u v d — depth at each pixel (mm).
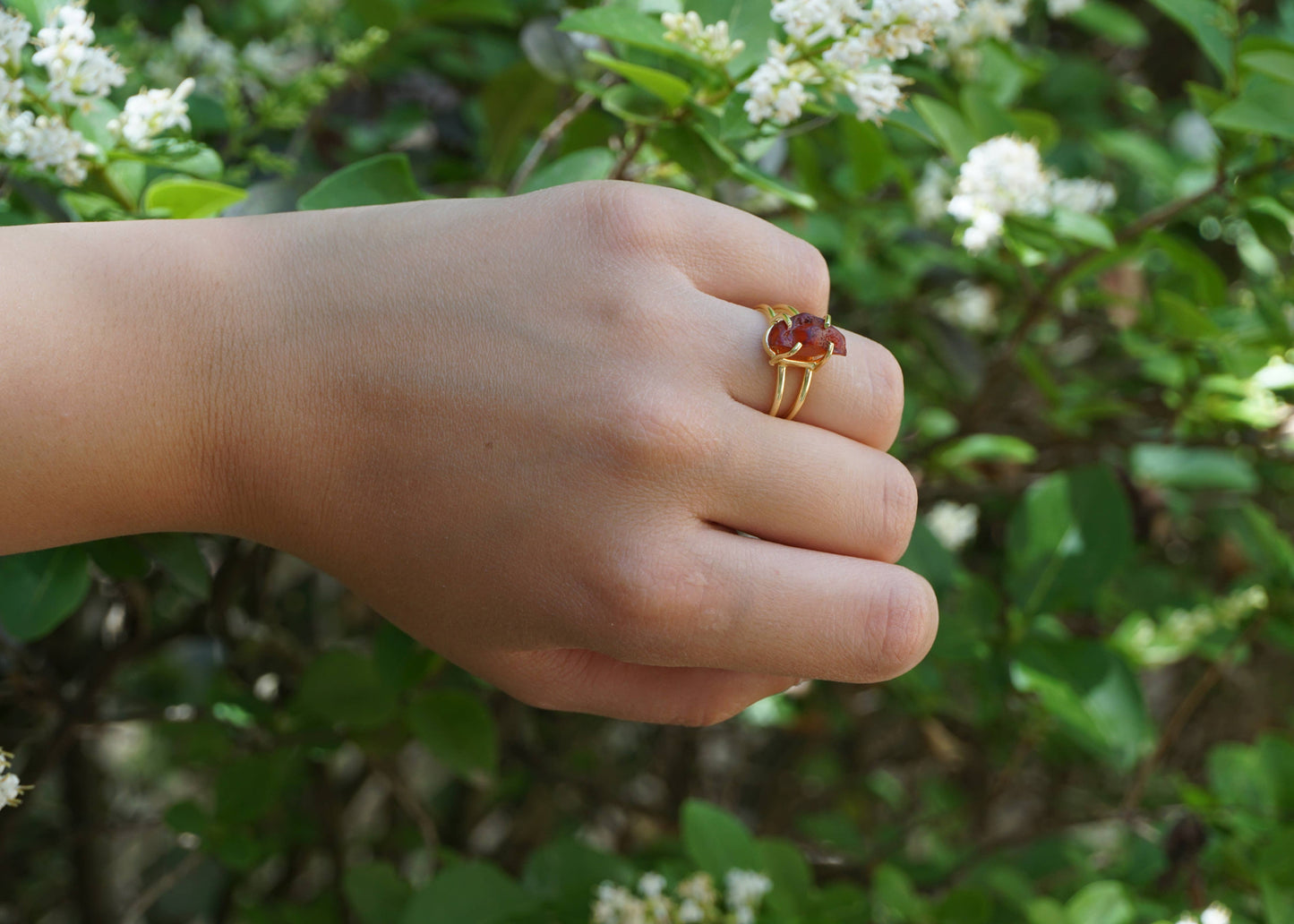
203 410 313
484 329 311
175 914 774
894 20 343
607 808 785
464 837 761
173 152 364
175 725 583
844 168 550
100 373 309
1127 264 567
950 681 613
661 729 823
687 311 310
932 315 573
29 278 308
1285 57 377
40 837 701
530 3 580
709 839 444
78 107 350
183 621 527
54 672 525
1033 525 460
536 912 437
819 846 693
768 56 372
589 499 307
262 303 315
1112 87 707
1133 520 552
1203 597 585
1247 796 494
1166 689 859
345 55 459
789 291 320
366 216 323
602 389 306
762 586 309
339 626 781
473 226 318
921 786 835
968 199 405
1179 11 416
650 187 319
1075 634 588
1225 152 435
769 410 313
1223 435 525
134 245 316
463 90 656
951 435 535
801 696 683
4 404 304
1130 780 760
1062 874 591
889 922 483
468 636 326
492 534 312
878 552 318
